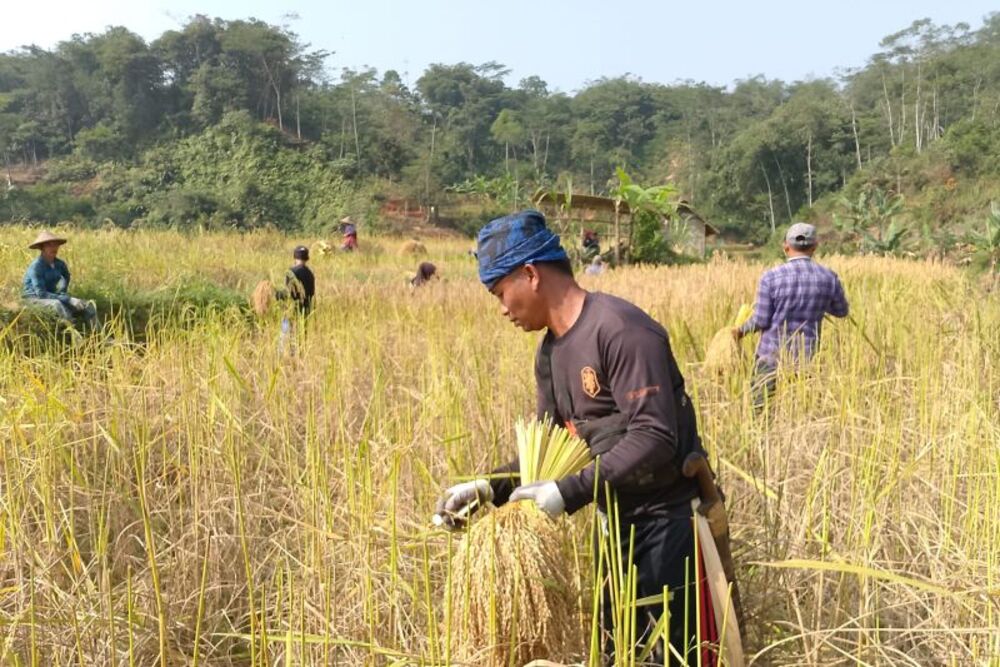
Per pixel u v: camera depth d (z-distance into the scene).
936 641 3.00
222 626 3.40
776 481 3.83
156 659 3.08
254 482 4.29
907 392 5.09
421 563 3.26
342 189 93.25
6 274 11.86
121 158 108.00
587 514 3.25
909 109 111.62
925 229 37.62
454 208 99.38
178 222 83.69
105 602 3.11
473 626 2.42
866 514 3.32
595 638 2.30
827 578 3.27
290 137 106.00
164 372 5.49
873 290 11.49
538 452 2.58
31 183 106.38
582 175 142.62
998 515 3.07
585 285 15.05
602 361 2.56
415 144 128.75
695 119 142.25
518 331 7.39
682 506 2.60
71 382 5.02
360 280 19.47
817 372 5.05
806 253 5.79
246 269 18.25
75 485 3.99
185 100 113.25
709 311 8.60
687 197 114.56
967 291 8.68
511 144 146.25
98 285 11.70
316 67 131.00
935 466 3.98
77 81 114.25
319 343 6.88
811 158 105.38
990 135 76.31
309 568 3.24
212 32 116.00
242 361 6.02
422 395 4.97
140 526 3.91
